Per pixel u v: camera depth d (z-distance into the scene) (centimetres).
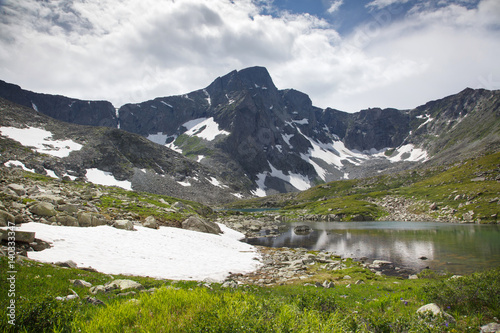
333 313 987
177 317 821
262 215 13450
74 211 3619
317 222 10738
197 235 4675
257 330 698
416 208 10744
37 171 14775
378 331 960
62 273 1594
